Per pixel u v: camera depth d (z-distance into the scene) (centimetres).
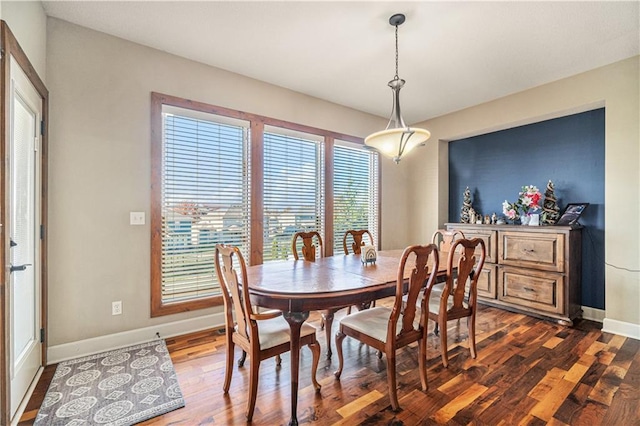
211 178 318
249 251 341
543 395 197
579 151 352
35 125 210
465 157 466
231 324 199
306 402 189
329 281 202
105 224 258
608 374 222
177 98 293
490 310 369
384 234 479
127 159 268
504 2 214
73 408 180
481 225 392
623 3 213
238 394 197
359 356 251
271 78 341
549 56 289
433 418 174
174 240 296
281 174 370
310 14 230
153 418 173
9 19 167
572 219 336
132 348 261
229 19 238
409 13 228
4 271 153
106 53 259
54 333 237
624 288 296
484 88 364
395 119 263
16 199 181
